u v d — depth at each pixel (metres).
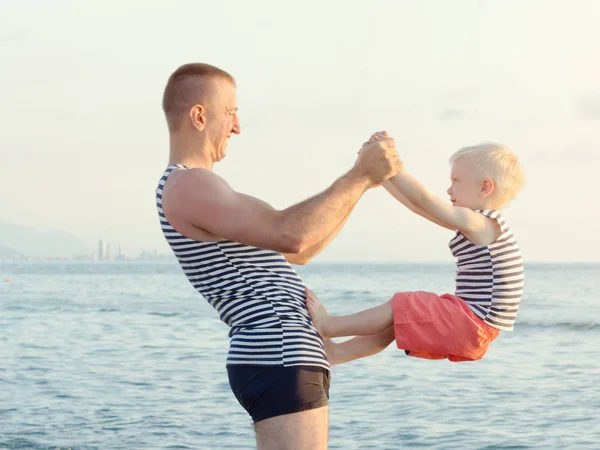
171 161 3.19
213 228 2.92
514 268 3.32
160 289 48.44
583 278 66.12
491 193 3.46
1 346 15.95
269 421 3.00
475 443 8.16
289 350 3.00
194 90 3.12
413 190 3.23
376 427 8.88
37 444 8.02
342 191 2.93
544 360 14.16
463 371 12.68
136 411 9.55
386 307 3.30
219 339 17.19
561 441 8.23
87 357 14.16
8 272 111.44
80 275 91.19
